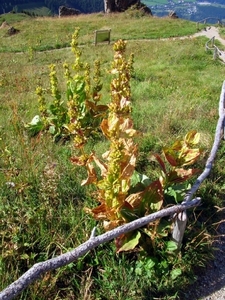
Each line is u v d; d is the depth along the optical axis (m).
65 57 17.12
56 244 3.36
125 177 3.00
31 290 2.88
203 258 3.51
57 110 5.80
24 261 3.28
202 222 3.89
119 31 24.95
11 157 4.57
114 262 3.25
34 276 2.40
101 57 15.83
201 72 11.77
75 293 3.07
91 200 3.93
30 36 24.69
